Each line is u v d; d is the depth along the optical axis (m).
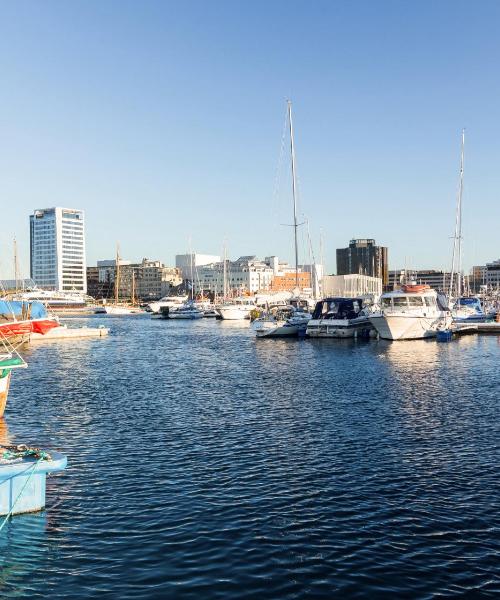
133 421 27.97
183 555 13.82
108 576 12.86
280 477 19.28
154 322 146.50
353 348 64.19
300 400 33.19
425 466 20.33
